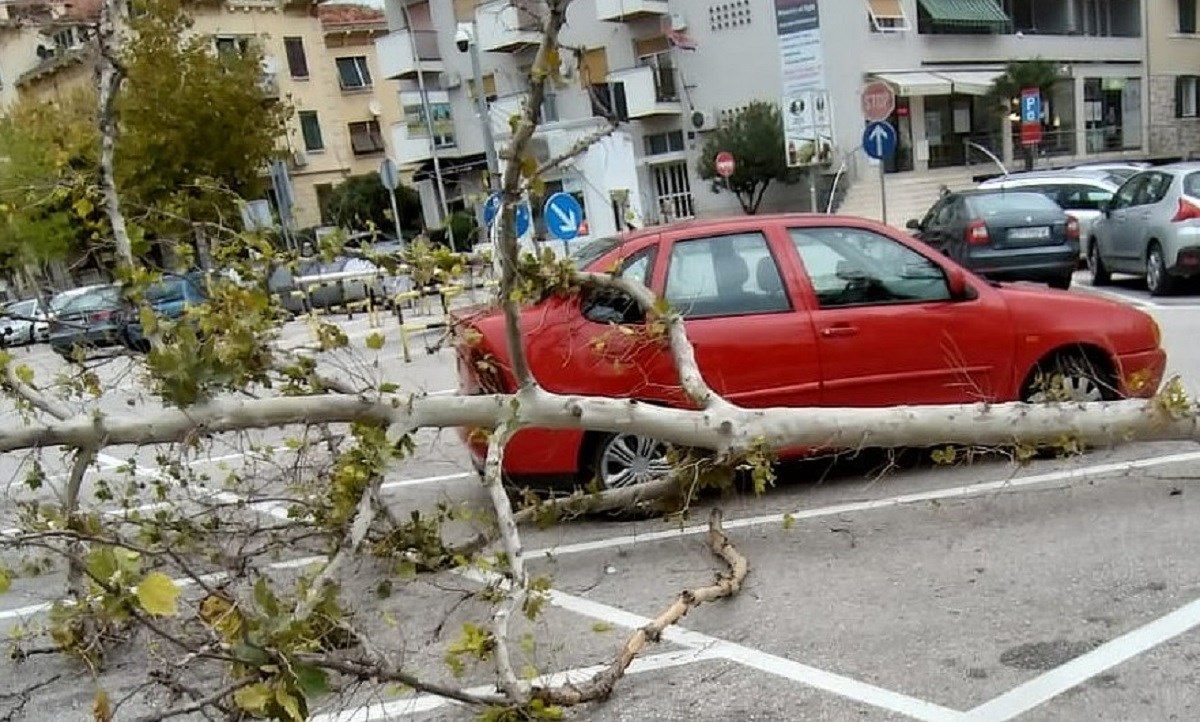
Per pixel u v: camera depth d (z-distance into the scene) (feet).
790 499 19.69
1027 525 16.99
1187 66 134.82
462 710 12.82
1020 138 104.68
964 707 11.69
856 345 19.70
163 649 13.38
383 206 117.60
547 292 18.19
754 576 16.02
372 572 17.67
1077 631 13.20
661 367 18.83
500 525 13.73
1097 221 48.65
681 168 111.65
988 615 13.87
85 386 16.53
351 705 12.92
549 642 14.44
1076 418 17.21
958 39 106.73
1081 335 20.62
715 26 104.78
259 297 15.11
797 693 12.34
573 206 38.65
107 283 16.72
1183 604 13.67
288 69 142.51
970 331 20.17
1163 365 21.58
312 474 18.75
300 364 15.76
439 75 122.31
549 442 19.35
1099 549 15.69
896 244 20.47
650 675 13.14
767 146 95.96
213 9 132.87
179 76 73.31
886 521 17.90
